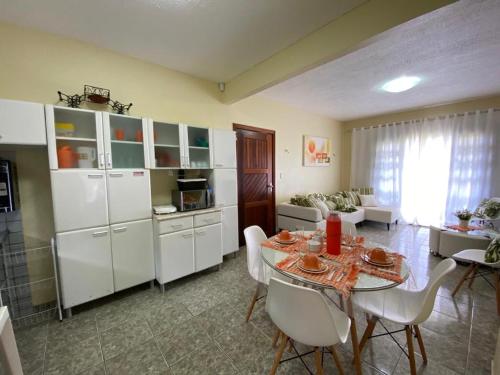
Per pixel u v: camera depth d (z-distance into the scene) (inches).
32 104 66.6
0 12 68.2
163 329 70.7
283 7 68.5
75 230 75.2
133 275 88.5
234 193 121.3
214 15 71.9
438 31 80.4
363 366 56.9
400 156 193.3
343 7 68.9
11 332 35.5
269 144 160.1
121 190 83.9
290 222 162.7
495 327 70.3
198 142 112.9
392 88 132.1
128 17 72.2
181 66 106.8
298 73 90.9
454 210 169.2
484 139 156.6
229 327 71.4
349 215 169.5
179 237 94.7
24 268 78.7
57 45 81.0
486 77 120.9
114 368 57.0
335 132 223.3
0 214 74.4
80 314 78.1
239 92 117.0
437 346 62.9
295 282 67.1
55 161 70.9
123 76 95.3
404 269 52.7
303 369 56.3
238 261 122.4
